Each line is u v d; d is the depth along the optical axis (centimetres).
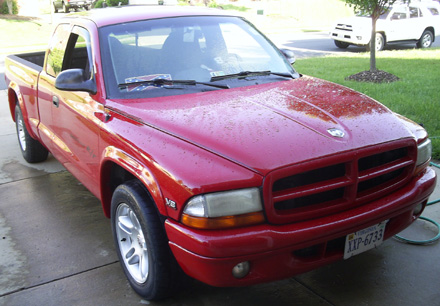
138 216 297
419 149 311
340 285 325
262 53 416
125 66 363
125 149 309
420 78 1016
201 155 269
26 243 404
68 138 416
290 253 263
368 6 1021
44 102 474
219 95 343
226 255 249
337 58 1416
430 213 424
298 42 2030
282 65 414
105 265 367
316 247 275
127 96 346
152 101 337
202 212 253
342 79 1022
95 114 354
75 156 406
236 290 326
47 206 478
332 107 318
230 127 286
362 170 285
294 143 270
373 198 287
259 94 343
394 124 308
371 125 299
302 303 308
